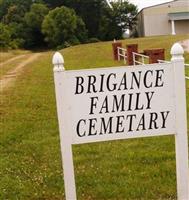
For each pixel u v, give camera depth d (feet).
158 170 17.03
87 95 13.33
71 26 174.09
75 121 13.39
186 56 56.44
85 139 13.47
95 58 71.41
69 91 13.30
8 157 19.34
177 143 13.73
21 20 183.01
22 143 21.34
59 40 175.01
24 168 17.97
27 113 28.58
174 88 13.46
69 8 186.60
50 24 173.88
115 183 16.28
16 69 63.46
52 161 18.65
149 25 171.63
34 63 71.46
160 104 13.47
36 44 182.09
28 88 40.45
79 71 13.25
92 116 13.39
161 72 13.38
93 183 16.33
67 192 13.71
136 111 13.44
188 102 28.04
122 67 13.28
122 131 13.47
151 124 13.53
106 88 13.33
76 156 19.06
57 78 13.25
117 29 194.90
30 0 194.18
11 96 36.29
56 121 25.75
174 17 167.02
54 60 13.21
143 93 13.41
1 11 203.10
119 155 18.83
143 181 16.28
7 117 27.63
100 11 193.06
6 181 16.75
